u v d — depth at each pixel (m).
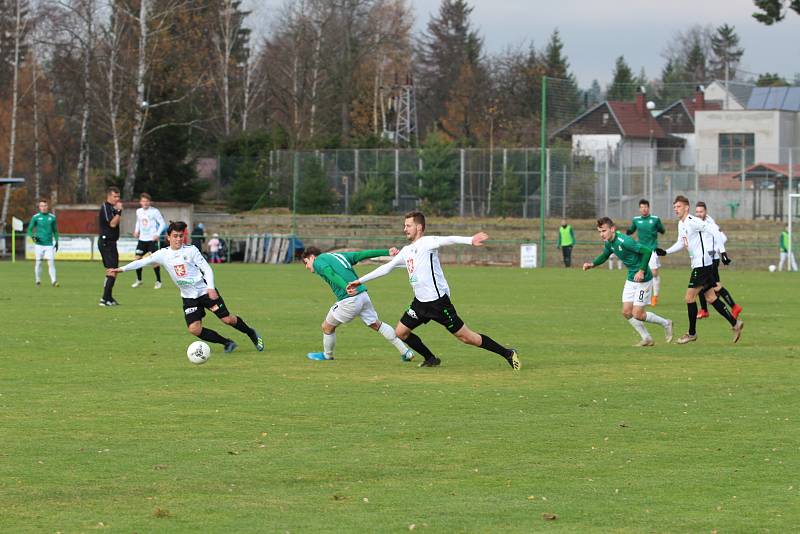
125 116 90.81
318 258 23.19
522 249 72.44
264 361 23.52
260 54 124.69
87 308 35.97
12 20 91.31
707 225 27.03
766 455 14.44
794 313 36.06
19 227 75.25
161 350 25.30
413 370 22.23
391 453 14.48
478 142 132.62
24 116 109.44
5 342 26.59
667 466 13.84
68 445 14.85
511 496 12.38
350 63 123.94
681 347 26.48
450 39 165.25
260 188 90.94
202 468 13.60
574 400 18.59
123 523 11.28
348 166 88.19
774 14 81.06
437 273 21.98
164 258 24.31
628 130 87.06
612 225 26.36
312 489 12.66
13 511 11.71
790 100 93.56
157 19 87.62
